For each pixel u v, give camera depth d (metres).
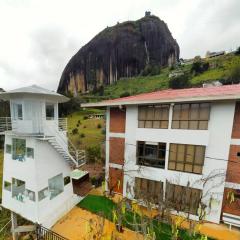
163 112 14.52
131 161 16.16
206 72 63.62
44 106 13.40
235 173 12.69
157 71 98.56
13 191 13.94
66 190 15.34
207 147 13.10
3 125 13.95
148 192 14.95
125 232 12.55
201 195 13.38
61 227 13.41
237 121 12.45
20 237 13.63
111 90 96.38
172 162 14.37
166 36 123.75
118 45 113.19
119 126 16.97
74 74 117.94
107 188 18.17
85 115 59.41
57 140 13.73
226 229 12.77
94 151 29.64
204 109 13.05
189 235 11.17
